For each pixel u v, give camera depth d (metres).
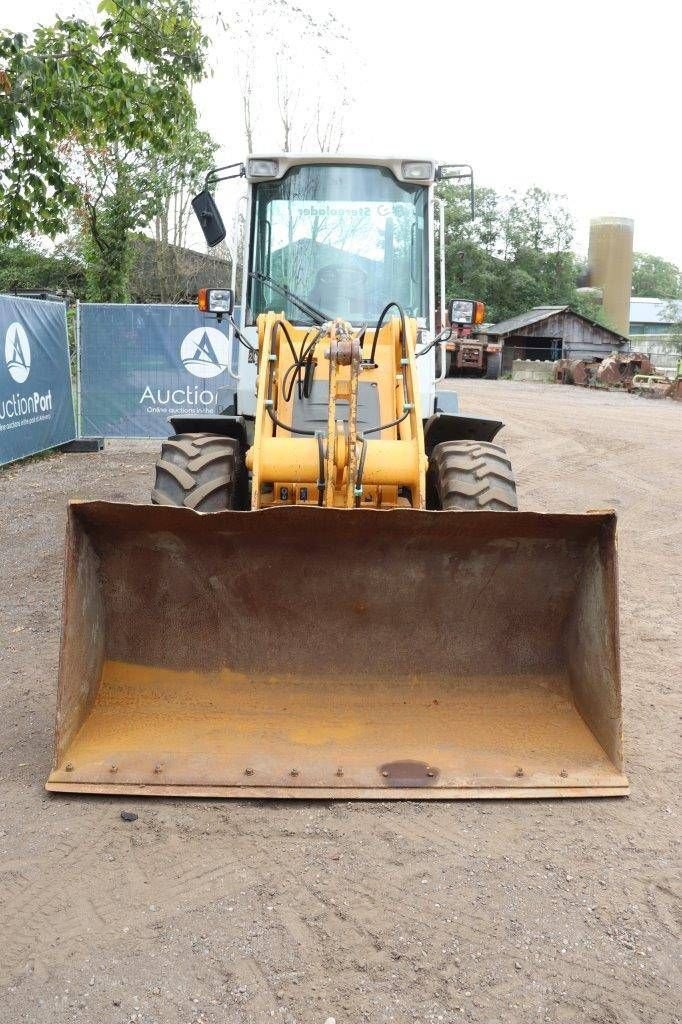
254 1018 2.62
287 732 4.04
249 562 4.14
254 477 4.56
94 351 13.41
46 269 25.66
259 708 4.15
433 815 3.67
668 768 4.17
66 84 9.80
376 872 3.31
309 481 4.64
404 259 6.15
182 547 4.10
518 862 3.39
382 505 4.78
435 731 4.07
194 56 10.61
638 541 8.68
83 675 4.00
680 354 41.44
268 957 2.87
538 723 4.14
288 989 2.74
